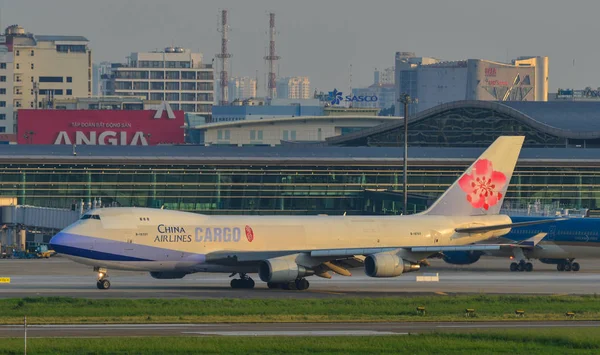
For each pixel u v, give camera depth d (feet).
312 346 599.98
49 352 573.33
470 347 604.90
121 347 590.14
